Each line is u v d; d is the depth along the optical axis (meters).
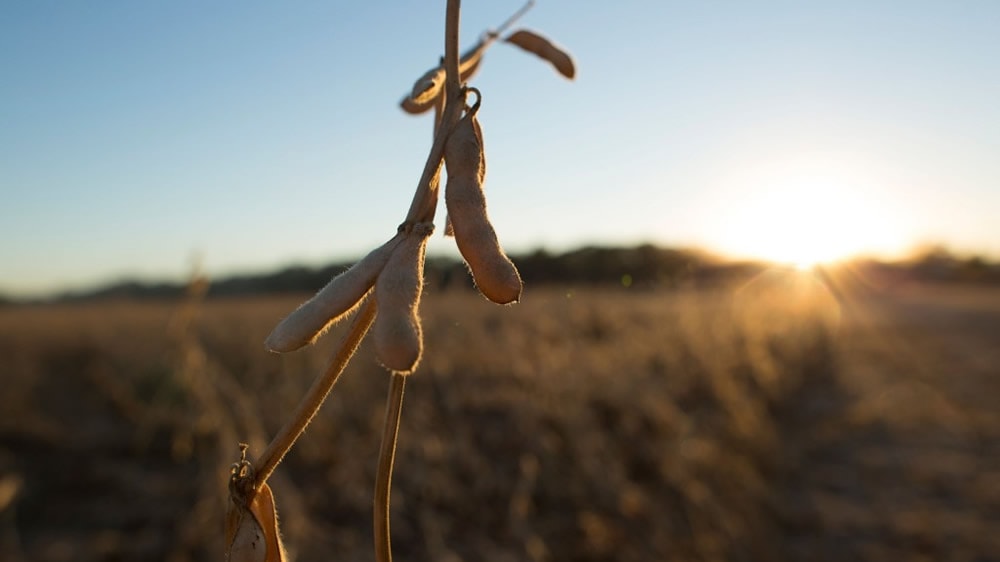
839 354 17.45
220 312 13.38
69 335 11.95
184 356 4.91
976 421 10.88
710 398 8.77
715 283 15.27
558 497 5.41
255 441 4.72
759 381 10.91
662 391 7.84
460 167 0.67
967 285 77.88
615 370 8.02
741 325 12.82
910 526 6.64
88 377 8.60
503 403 6.31
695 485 6.00
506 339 7.83
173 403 6.16
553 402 6.41
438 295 9.29
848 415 10.95
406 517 4.83
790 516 6.84
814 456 9.04
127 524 5.11
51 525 5.26
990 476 8.11
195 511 4.77
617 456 6.15
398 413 0.74
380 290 0.60
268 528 0.80
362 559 4.32
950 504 7.29
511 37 0.94
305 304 0.61
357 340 0.70
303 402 0.74
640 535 5.29
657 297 11.42
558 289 10.73
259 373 7.16
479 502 5.11
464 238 0.64
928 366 16.84
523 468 5.14
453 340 7.64
